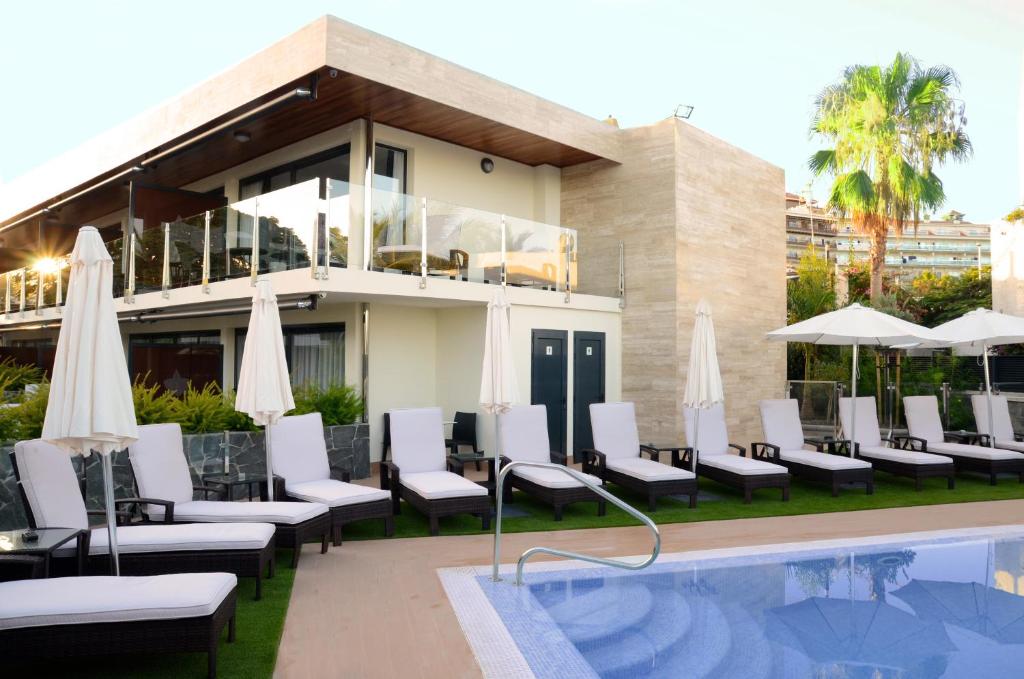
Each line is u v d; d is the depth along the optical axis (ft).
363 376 39.88
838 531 26.86
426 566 21.86
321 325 42.83
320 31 33.42
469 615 17.62
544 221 49.90
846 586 20.44
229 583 14.90
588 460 33.45
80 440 16.29
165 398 31.17
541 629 16.84
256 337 25.02
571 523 27.81
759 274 53.52
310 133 43.32
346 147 42.16
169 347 56.49
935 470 36.14
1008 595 19.72
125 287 46.62
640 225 46.42
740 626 17.29
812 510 30.76
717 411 37.32
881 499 33.55
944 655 15.72
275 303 25.68
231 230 38.22
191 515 21.54
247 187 50.44
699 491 35.70
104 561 17.72
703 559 22.79
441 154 44.80
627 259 47.03
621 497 33.68
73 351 15.97
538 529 26.76
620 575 21.11
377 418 40.96
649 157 46.21
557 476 29.27
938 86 69.82
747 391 51.80
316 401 35.78
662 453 44.75
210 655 13.76
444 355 43.39
